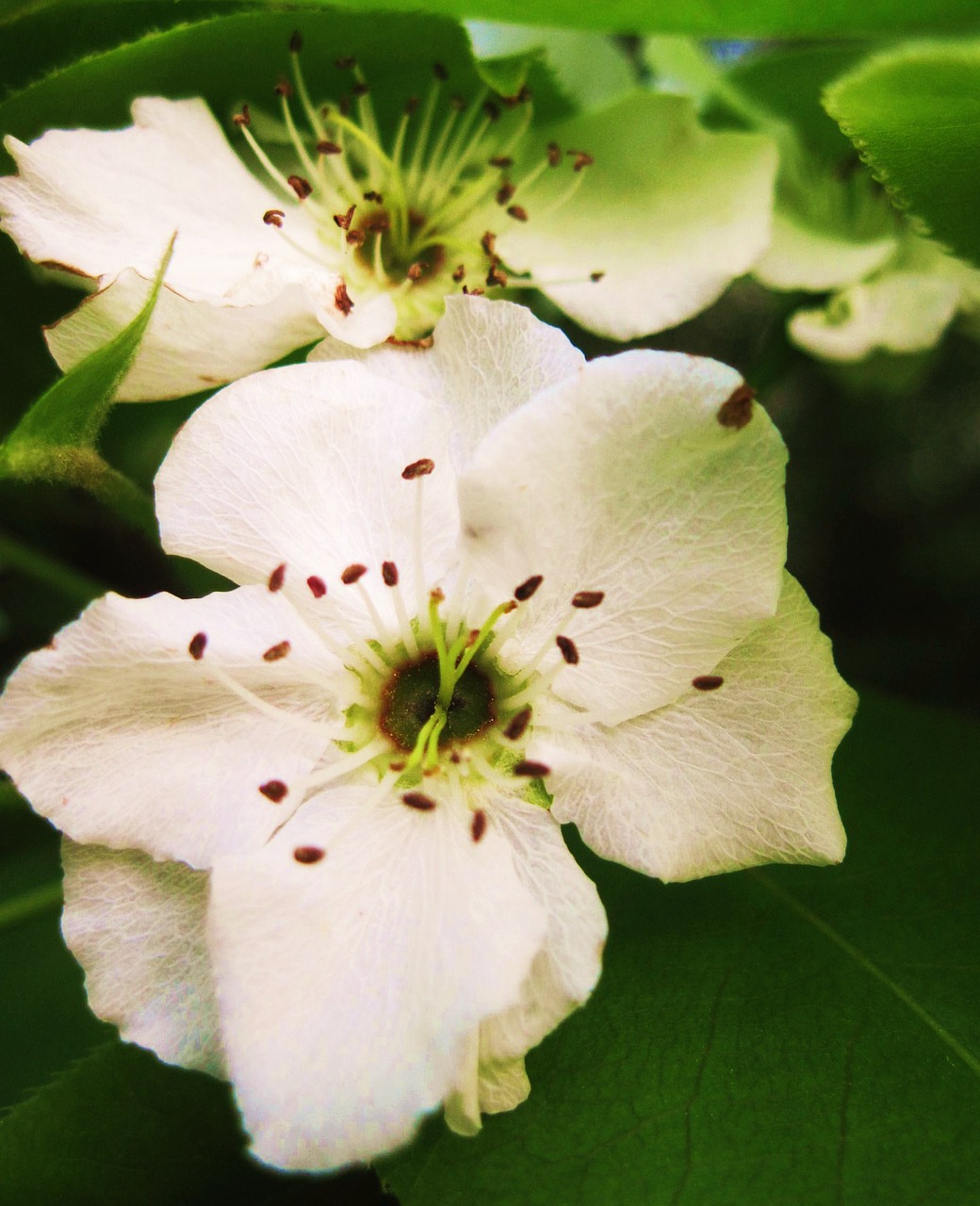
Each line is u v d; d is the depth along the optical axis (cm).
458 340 10
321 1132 9
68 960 13
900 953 11
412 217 12
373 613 10
